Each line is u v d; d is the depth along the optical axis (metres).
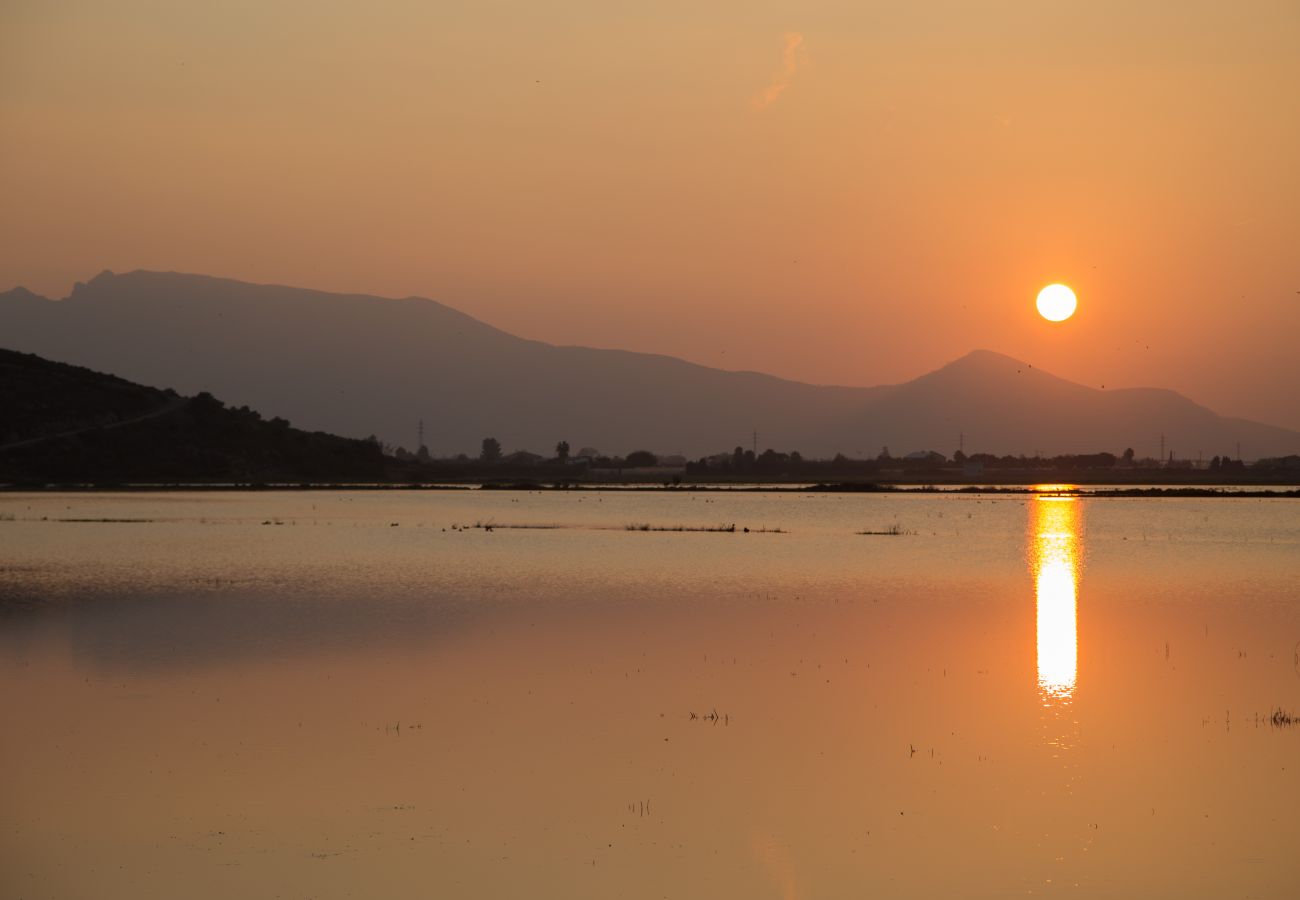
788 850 18.95
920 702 28.12
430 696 28.64
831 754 23.83
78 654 33.81
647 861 18.53
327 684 29.95
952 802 21.00
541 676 30.98
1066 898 17.23
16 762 23.28
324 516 100.88
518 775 22.52
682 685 29.91
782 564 60.88
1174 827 19.81
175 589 48.94
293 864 18.45
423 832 19.70
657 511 117.88
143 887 17.70
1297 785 21.86
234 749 24.12
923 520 102.94
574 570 57.25
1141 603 45.97
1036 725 26.03
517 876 18.02
